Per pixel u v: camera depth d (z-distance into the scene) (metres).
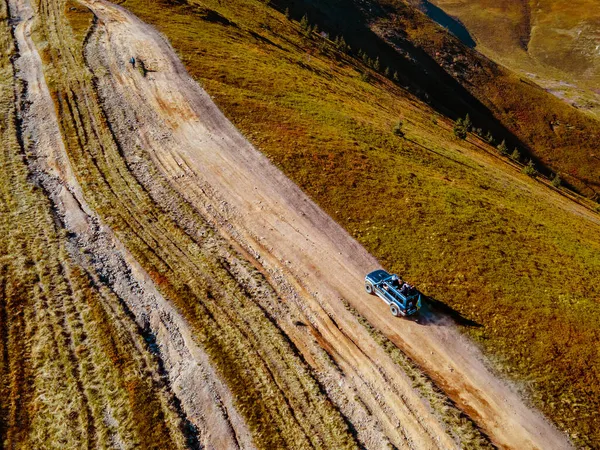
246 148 39.19
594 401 19.97
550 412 19.52
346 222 32.03
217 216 31.45
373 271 26.97
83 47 52.97
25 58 50.22
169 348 21.92
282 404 19.33
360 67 99.31
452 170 46.28
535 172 73.38
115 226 29.12
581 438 18.44
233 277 26.23
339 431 18.30
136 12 68.88
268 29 89.44
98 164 35.00
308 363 21.36
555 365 21.66
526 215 38.06
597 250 33.44
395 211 33.41
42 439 18.14
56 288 24.53
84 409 19.17
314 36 101.94
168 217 30.42
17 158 34.19
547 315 24.59
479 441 18.00
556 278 28.11
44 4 65.69
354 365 21.36
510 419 19.20
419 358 22.00
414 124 69.62
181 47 58.03
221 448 18.03
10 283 24.45
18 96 42.47
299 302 25.03
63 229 28.58
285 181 35.69
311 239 30.12
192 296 24.50
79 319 23.02
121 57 52.22
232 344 21.89
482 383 20.78
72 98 42.66
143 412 19.06
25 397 19.56
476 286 26.66
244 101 47.22
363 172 38.09
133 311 23.62
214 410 19.22
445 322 24.11
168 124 41.41
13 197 30.34
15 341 21.73
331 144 41.75
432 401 19.62
